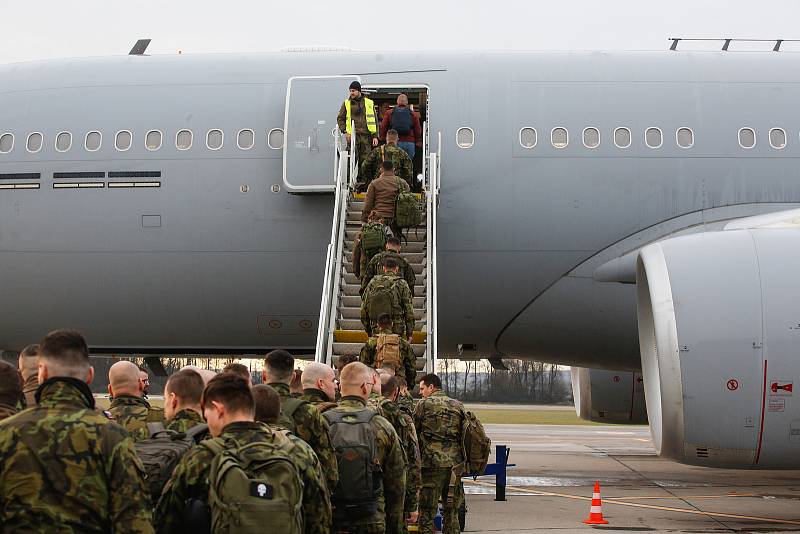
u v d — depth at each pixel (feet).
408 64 49.52
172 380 18.38
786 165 47.44
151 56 51.65
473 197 47.44
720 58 50.31
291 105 47.98
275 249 47.65
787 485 51.55
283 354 19.19
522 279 47.91
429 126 47.93
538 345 50.90
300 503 14.01
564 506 41.81
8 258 48.80
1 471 12.25
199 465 14.20
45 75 50.78
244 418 14.56
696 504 42.63
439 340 51.26
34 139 48.91
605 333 48.88
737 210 47.11
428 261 40.60
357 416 19.31
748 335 35.68
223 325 49.21
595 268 47.50
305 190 46.68
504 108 48.16
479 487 50.03
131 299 48.75
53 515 12.16
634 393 61.16
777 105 48.37
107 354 51.52
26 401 19.26
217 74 49.83
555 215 47.29
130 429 18.67
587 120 47.93
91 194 48.21
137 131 48.47
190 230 47.80
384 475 19.88
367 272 35.47
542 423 145.89
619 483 52.21
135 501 12.62
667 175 47.32
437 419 28.43
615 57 50.24
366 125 45.60
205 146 48.14
